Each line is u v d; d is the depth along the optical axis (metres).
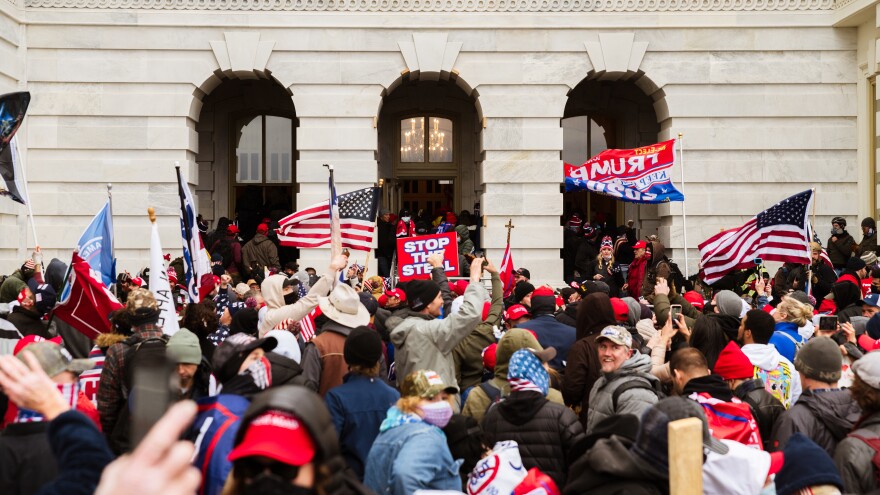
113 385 7.21
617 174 19.30
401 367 8.10
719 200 24.02
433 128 27.95
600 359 7.15
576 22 23.98
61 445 3.68
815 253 17.95
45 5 23.48
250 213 26.61
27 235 23.38
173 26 23.72
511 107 24.03
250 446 3.22
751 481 5.12
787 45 24.05
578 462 5.15
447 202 27.89
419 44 23.91
